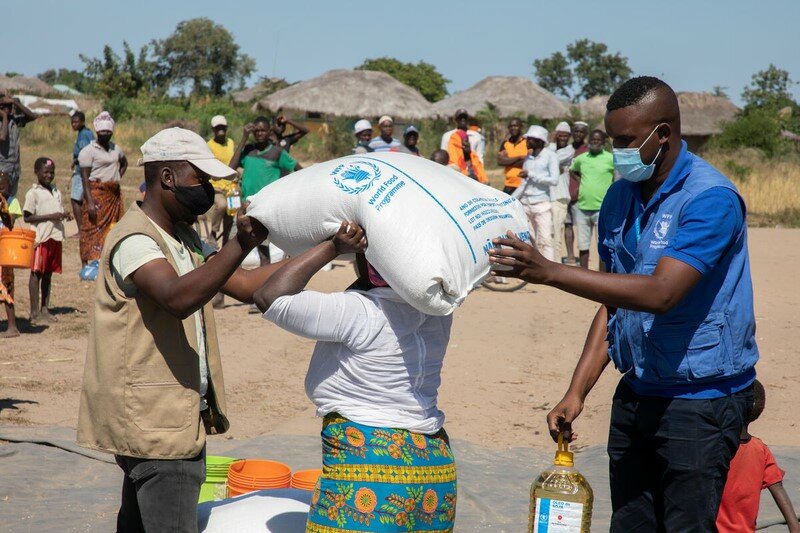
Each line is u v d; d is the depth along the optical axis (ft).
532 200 42.60
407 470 10.68
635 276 10.51
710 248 10.65
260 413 25.00
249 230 11.07
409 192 10.75
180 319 11.17
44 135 126.31
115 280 11.32
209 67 263.08
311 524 10.96
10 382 26.53
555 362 30.45
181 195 11.65
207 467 15.72
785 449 21.53
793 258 52.80
